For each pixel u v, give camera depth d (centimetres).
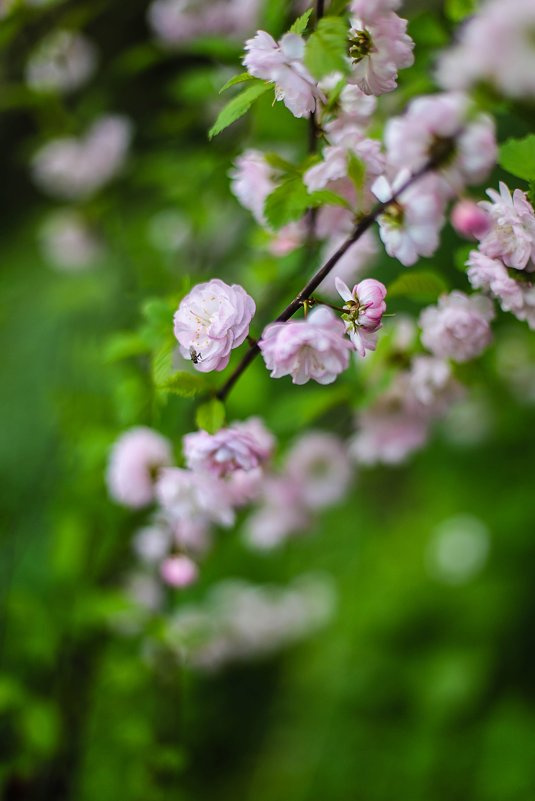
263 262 98
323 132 85
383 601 164
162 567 100
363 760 139
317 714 151
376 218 85
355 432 103
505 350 110
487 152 84
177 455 94
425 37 96
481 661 144
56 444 114
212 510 90
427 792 131
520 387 118
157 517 100
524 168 85
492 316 88
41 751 101
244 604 135
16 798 102
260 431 94
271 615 135
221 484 90
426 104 84
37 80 112
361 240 91
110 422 108
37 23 111
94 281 126
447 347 89
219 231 111
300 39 82
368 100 85
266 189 88
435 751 135
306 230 91
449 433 154
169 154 112
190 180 107
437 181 84
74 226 124
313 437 101
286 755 147
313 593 153
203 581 155
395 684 148
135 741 104
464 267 88
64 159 115
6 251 185
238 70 100
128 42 155
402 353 96
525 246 83
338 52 81
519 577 152
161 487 91
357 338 82
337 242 92
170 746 105
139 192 136
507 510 160
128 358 109
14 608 103
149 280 112
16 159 191
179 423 101
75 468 110
